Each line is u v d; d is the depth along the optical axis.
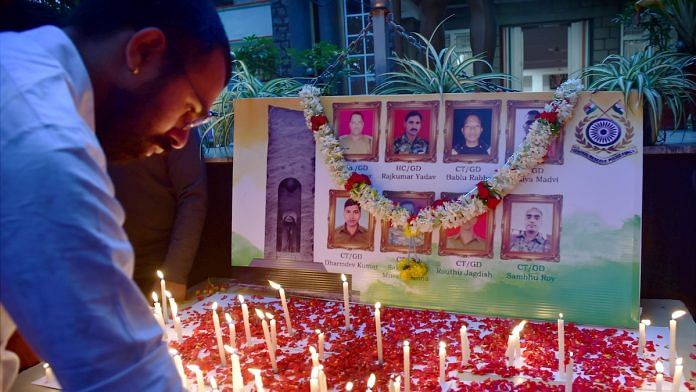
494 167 2.14
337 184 2.34
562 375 1.66
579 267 2.04
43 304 0.66
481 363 1.76
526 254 2.10
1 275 0.67
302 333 2.08
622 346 1.83
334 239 2.35
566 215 2.06
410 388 1.63
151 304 2.47
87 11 0.94
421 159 2.23
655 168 2.19
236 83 2.93
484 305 2.15
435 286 2.21
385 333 2.03
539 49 6.71
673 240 2.22
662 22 2.76
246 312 2.03
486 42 5.32
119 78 0.93
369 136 2.30
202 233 2.80
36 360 1.94
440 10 4.87
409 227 2.19
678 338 1.89
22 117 0.70
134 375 0.72
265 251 2.46
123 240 0.76
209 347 2.02
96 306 0.68
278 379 1.75
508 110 2.14
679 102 2.21
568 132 2.06
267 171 2.46
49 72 0.76
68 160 0.69
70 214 0.67
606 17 6.33
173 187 2.47
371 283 2.30
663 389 1.56
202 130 2.81
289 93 2.77
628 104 2.01
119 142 1.00
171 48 0.92
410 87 2.58
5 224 0.66
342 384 1.68
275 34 5.88
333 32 5.78
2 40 0.80
